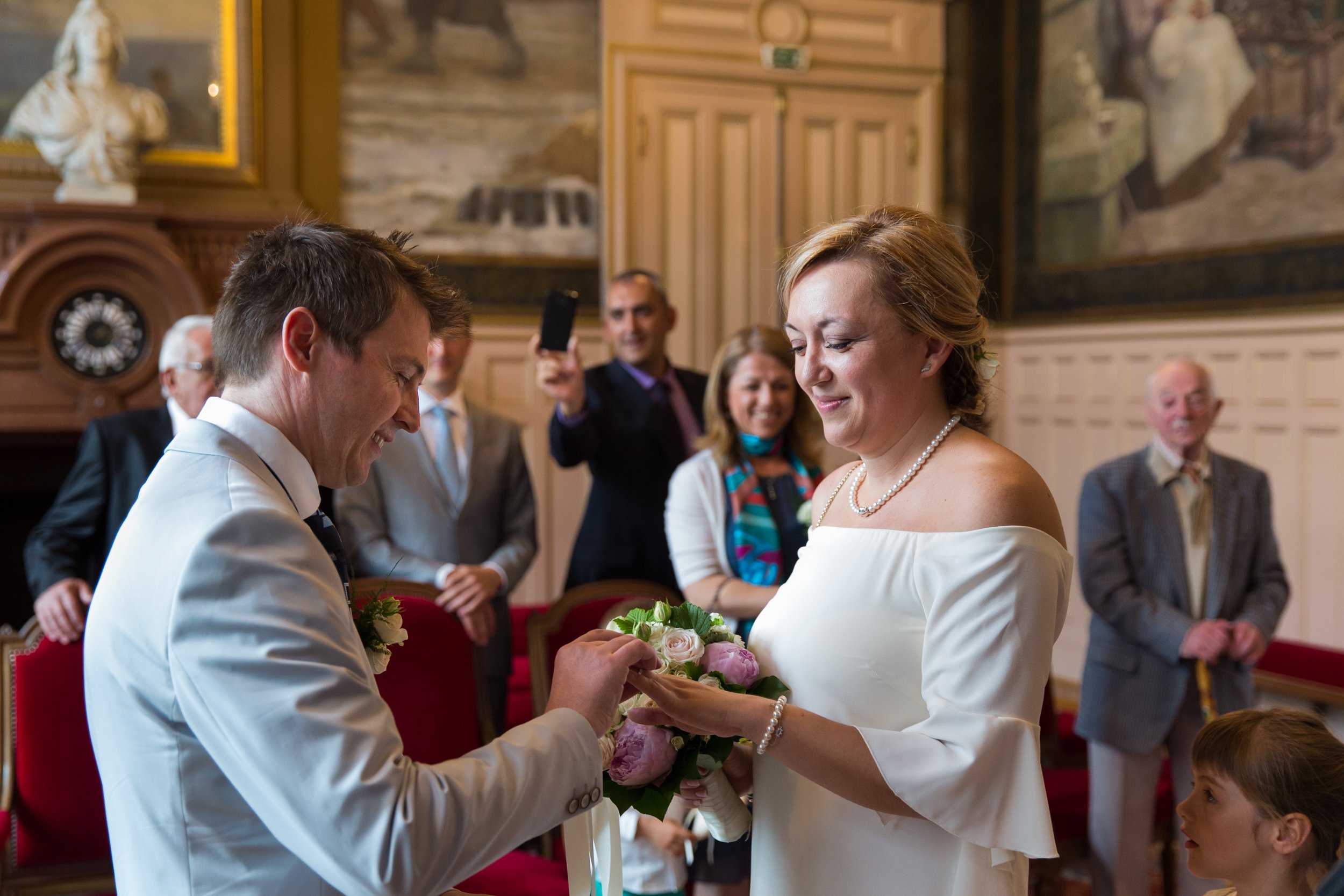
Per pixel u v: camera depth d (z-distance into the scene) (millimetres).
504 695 3488
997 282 6949
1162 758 3354
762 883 1488
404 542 3451
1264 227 5289
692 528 2805
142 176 5336
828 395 1414
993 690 1269
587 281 6266
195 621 1049
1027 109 6742
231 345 1224
